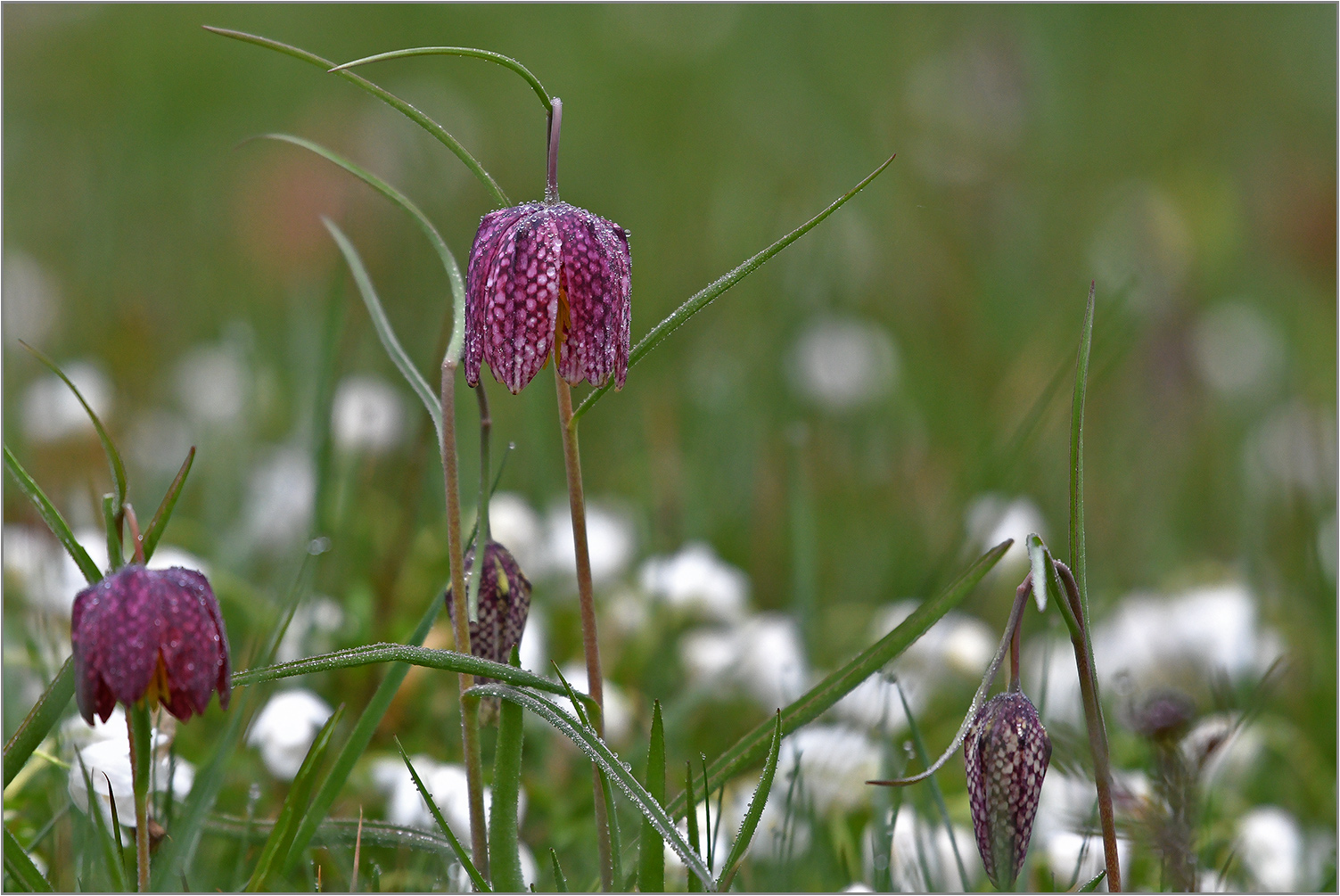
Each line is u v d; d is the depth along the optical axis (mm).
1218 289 2977
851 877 1396
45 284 2721
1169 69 4191
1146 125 3945
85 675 1244
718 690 1537
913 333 2799
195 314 2836
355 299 2332
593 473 2232
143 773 1256
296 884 1385
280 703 1415
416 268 2658
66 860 1354
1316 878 1422
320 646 1489
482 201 3074
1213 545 2162
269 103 4000
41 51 4082
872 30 4293
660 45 4500
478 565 1305
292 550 1505
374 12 4426
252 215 2986
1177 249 2828
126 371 2543
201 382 2305
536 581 1682
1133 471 2391
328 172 2984
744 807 1425
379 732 1472
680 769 1475
